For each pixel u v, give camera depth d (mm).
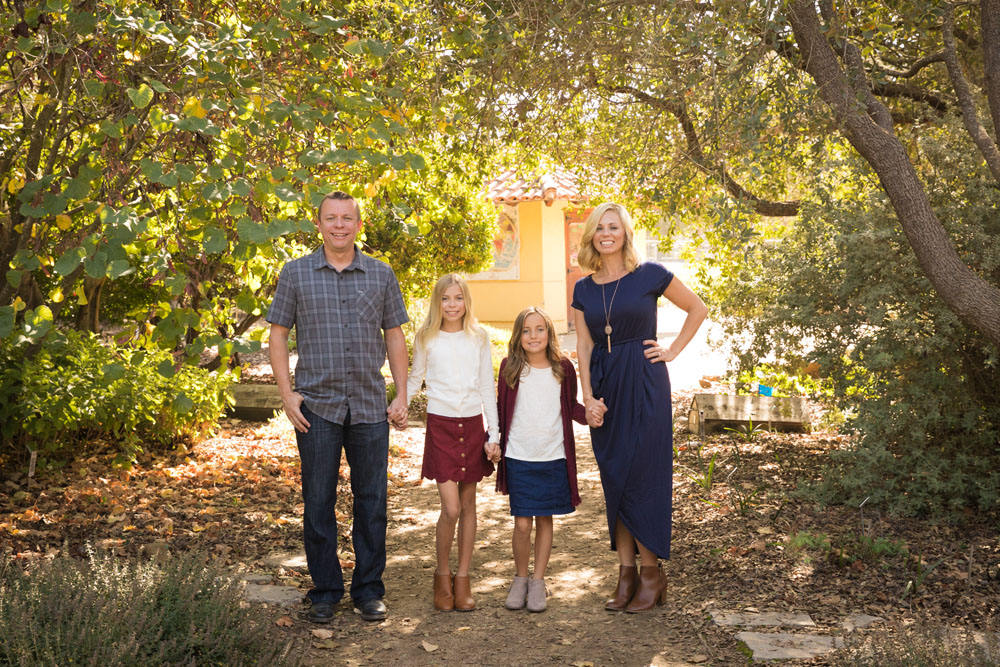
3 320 3916
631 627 3869
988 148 4926
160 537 4926
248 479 6484
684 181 6145
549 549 4227
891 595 3975
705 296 7812
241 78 4121
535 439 4184
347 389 3896
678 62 4828
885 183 4672
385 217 5648
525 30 4977
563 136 7371
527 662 3518
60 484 5848
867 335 5738
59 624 2719
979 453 5480
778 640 3535
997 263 5309
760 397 8141
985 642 3256
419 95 5285
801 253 6223
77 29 3645
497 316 18094
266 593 4148
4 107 4727
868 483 5363
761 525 5062
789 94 4824
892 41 6473
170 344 4047
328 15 4547
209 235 3750
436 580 4160
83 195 3836
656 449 4023
